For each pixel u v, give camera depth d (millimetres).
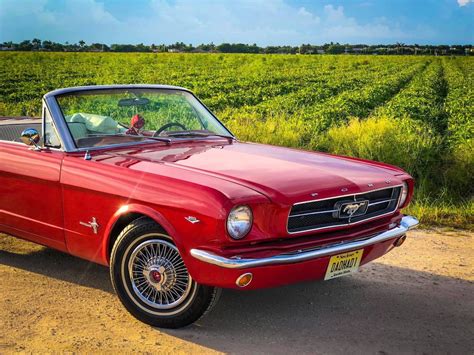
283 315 3932
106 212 3805
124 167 3785
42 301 4066
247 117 14734
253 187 3410
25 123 5367
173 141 4574
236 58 81875
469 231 6320
